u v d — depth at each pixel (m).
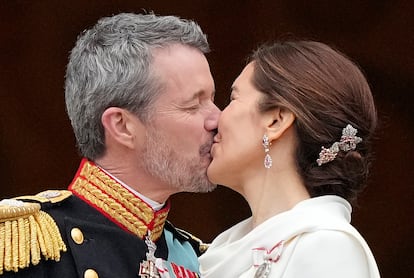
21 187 21.23
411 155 21.36
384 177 21.44
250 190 7.40
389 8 20.59
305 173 7.28
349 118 7.22
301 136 7.23
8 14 20.86
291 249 6.97
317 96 7.18
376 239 21.62
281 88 7.23
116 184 7.23
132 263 7.08
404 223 21.52
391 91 21.09
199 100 7.37
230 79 20.73
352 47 20.80
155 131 7.23
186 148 7.30
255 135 7.31
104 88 7.21
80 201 7.21
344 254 6.88
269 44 7.71
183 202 20.94
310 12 20.62
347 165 7.27
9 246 6.66
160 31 7.29
